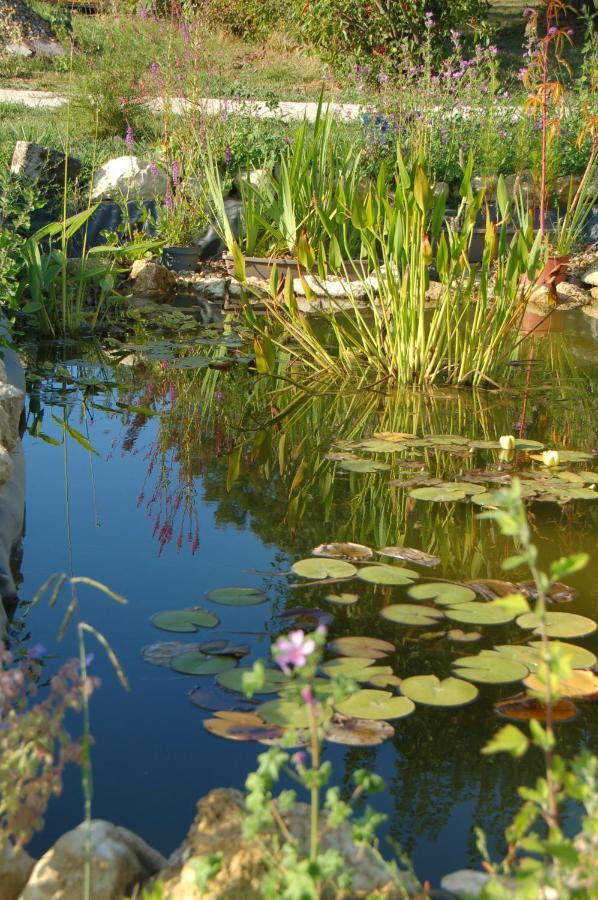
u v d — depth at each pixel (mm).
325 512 3914
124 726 2498
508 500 1475
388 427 4949
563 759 2377
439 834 2129
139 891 1815
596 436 4789
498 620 3018
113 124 11055
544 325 7125
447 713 2555
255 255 8406
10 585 3143
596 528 3725
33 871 1825
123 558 3482
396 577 3303
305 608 3105
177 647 2867
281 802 1573
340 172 8250
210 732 2463
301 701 1603
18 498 3785
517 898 1443
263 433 4875
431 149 9656
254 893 1703
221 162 9430
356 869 1786
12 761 1757
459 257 5484
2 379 4910
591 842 1562
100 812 2193
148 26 11180
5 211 6730
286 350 6160
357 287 7887
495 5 21172
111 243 7918
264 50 16469
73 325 6789
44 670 2750
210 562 3459
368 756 2381
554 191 9406
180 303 7785
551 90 7938
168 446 4684
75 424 4965
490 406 5289
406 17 13609
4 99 12539
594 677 2715
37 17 16125
